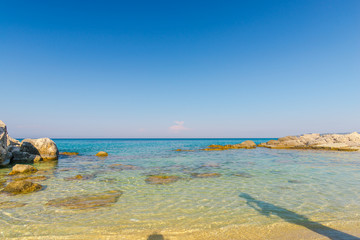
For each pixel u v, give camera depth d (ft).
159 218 25.43
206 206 29.71
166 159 88.94
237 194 35.50
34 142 86.63
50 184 42.39
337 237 20.70
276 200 32.30
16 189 36.09
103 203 30.83
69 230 22.24
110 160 85.51
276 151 132.57
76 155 107.96
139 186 41.11
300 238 20.51
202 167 65.67
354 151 127.85
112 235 21.21
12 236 20.93
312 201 31.68
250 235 21.15
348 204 30.27
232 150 142.92
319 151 130.31
